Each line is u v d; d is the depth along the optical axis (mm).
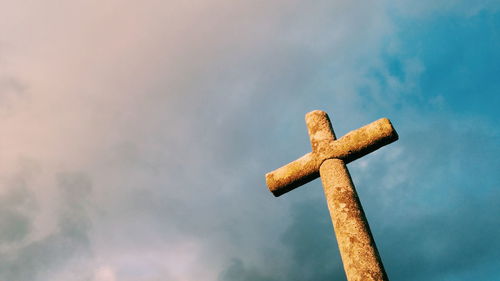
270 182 3059
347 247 2594
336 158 2951
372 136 2924
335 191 2793
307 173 2996
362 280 2465
